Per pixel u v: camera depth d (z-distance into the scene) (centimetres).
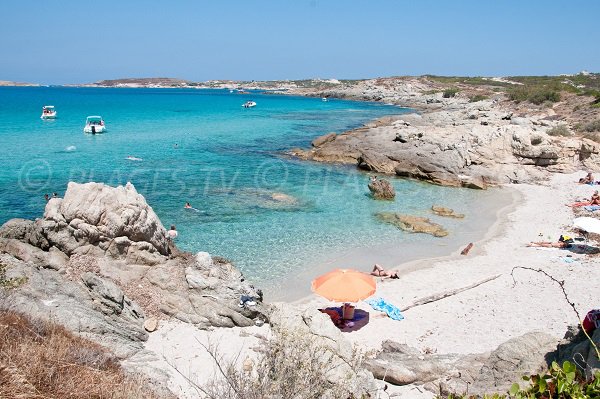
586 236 2609
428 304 1867
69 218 1688
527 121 5916
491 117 6838
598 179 3972
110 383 891
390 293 1970
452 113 8156
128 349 1328
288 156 4991
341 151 4875
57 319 1285
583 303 1758
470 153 4294
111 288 1540
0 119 7756
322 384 771
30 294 1382
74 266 1653
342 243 2517
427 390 1209
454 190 3788
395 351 1441
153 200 3162
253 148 5450
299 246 2450
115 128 6875
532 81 15550
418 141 4603
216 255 2286
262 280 2048
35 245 1698
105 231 1705
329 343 1320
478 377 1159
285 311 1509
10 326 1027
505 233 2731
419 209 3209
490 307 1795
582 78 14475
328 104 14512
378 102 15650
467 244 2556
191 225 2702
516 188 3838
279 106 13275
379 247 2481
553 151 4206
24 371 786
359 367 1178
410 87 16762
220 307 1631
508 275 2119
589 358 930
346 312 1730
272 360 740
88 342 1203
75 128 6638
